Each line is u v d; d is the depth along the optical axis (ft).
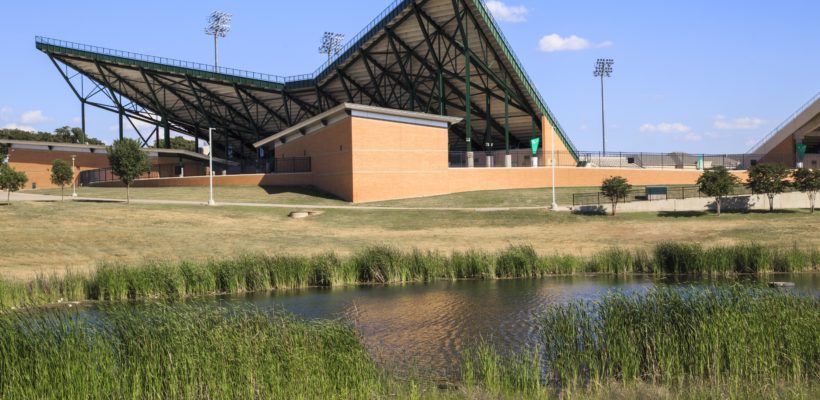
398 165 200.23
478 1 208.23
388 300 88.02
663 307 54.13
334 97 287.48
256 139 348.59
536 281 103.09
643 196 182.09
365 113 193.98
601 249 127.54
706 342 49.24
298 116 311.47
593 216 164.55
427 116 205.57
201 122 333.01
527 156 262.26
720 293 57.31
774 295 56.70
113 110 315.58
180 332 47.88
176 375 44.65
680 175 255.09
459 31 224.33
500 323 72.69
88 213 155.43
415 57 242.99
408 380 50.57
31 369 44.37
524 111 259.19
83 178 269.23
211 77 273.13
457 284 101.35
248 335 48.32
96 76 297.53
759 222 149.79
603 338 53.01
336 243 132.87
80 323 49.96
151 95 305.12
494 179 223.10
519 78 236.43
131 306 81.71
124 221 149.48
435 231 149.69
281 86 282.15
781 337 49.55
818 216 154.10
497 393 45.85
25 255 111.14
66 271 96.27
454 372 54.19
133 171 183.01
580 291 91.81
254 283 98.22
